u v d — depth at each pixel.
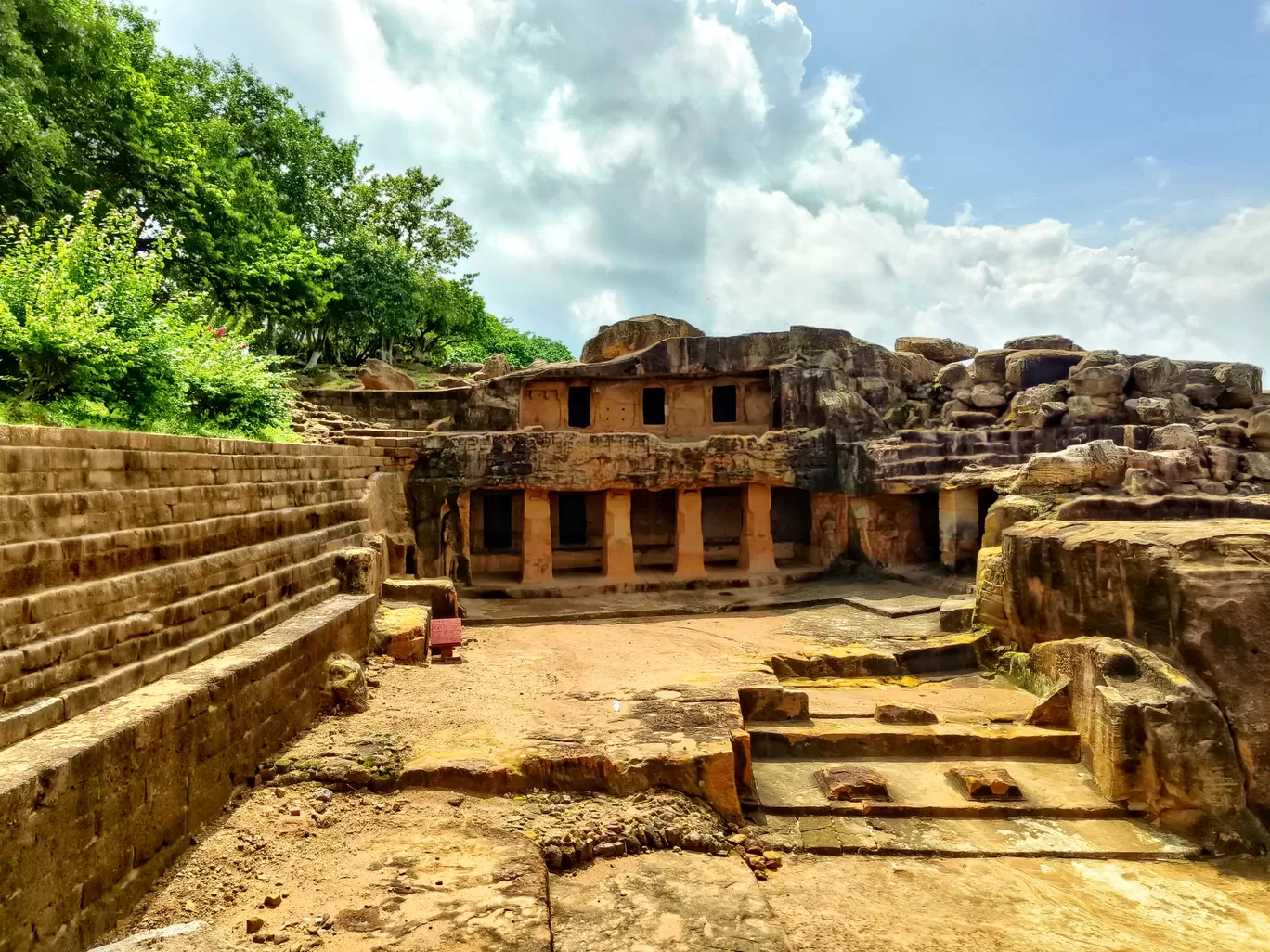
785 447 20.34
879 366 22.55
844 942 6.09
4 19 14.09
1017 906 6.74
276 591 8.77
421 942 4.67
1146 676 8.98
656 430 22.67
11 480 5.04
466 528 18.95
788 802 8.32
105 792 4.62
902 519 19.89
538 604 17.83
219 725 6.13
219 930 4.72
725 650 13.02
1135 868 7.44
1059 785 8.80
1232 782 8.13
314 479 11.73
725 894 6.14
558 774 7.34
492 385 21.42
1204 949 6.19
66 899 4.25
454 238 37.69
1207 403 19.23
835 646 13.24
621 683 10.38
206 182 20.88
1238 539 9.24
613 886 6.18
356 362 32.53
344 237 28.23
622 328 25.06
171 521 6.98
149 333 11.20
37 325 9.37
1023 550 11.77
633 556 20.38
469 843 6.02
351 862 5.65
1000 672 12.31
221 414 12.94
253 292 22.34
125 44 18.19
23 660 4.77
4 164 14.12
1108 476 15.12
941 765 9.30
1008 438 18.64
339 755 7.16
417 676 10.23
